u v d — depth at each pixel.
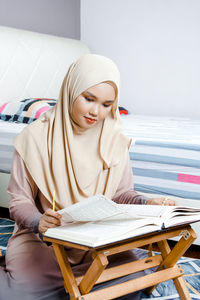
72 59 3.85
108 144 1.32
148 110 4.11
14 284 1.14
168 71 3.94
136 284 1.07
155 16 3.91
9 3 3.33
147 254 1.45
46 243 1.26
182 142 1.90
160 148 1.91
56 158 1.25
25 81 3.30
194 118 3.71
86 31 4.30
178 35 3.84
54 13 3.91
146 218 0.96
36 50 3.40
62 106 1.26
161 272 1.13
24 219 1.16
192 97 3.88
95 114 1.17
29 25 3.61
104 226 0.96
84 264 1.24
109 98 1.18
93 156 1.30
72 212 0.99
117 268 1.08
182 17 3.79
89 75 1.14
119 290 1.04
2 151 2.31
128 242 0.98
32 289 1.13
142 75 4.07
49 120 1.29
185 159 1.85
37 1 3.67
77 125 1.25
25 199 1.23
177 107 3.96
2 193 2.33
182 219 1.00
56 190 1.26
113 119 1.33
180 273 1.15
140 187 1.96
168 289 1.50
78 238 0.91
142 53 4.04
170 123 3.09
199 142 1.91
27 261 1.19
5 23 3.31
